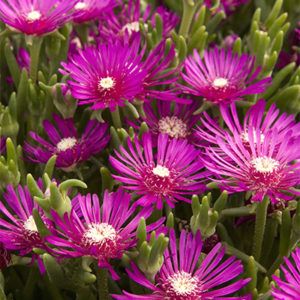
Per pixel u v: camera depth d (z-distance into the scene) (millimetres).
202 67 420
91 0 455
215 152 374
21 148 400
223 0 513
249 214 374
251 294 338
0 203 354
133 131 392
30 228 351
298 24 503
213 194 397
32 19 416
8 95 471
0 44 454
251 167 355
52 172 379
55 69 444
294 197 376
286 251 369
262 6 526
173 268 358
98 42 465
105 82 380
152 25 480
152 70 406
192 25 496
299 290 318
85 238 331
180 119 419
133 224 342
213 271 338
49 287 368
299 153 360
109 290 366
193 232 354
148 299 331
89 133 415
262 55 429
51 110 420
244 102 418
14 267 387
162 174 360
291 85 444
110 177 377
